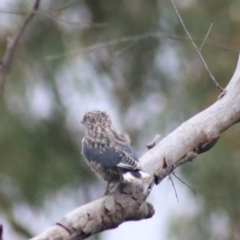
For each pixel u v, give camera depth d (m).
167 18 15.26
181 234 13.80
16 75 14.41
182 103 14.84
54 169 14.86
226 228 13.88
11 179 14.57
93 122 8.55
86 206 6.91
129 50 15.14
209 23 15.15
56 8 9.40
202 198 13.84
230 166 13.91
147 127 15.07
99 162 7.97
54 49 14.73
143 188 7.23
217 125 8.05
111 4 15.38
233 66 14.95
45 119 14.86
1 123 14.37
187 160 7.87
